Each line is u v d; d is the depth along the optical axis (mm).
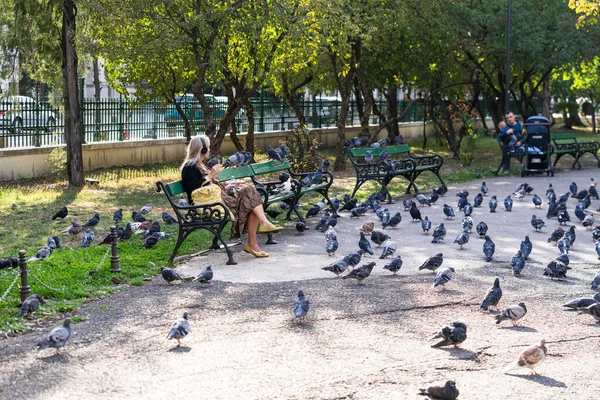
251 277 9938
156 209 16406
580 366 6719
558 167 26281
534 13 27750
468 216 14695
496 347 7191
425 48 26938
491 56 28875
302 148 22922
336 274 10102
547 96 46156
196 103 28344
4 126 21203
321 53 23703
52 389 6082
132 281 9625
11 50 20438
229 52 20391
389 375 6430
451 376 6434
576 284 9641
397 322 7953
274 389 6090
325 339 7375
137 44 18828
